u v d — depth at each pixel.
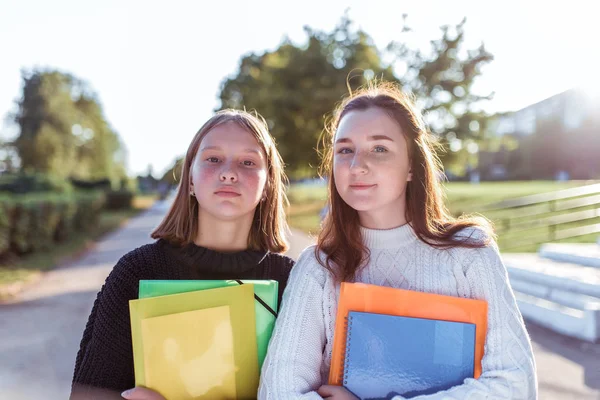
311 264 1.69
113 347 1.62
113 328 1.63
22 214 10.54
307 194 39.38
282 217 2.08
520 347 1.47
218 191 1.73
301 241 12.69
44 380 3.96
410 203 1.69
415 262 1.66
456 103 20.44
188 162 1.85
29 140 41.94
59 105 44.25
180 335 1.52
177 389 1.51
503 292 1.53
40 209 11.89
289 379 1.50
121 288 1.67
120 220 26.47
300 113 21.23
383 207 1.68
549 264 6.38
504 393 1.40
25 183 25.81
